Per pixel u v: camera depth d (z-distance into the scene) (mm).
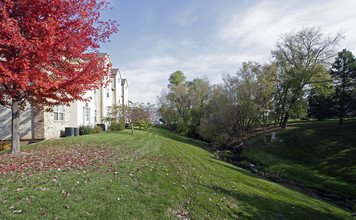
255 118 24297
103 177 6004
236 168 14180
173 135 29672
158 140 18469
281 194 9102
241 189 7953
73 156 8414
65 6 7234
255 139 26375
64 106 16156
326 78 24547
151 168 7883
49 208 3900
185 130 33312
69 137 14547
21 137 13547
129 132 21469
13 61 6496
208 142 30750
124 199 4727
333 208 8797
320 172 15086
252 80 25219
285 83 26359
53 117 14797
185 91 36469
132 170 7180
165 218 4254
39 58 6500
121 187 5398
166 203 4957
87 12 7773
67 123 16656
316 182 13281
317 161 16938
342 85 24703
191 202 5344
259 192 8250
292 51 26734
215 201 5785
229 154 22812
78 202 4277
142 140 16609
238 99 24750
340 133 21031
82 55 8125
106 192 4934
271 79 24594
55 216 3660
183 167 9414
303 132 24078
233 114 24344
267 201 7156
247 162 19562
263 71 25094
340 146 18250
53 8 6961
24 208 3799
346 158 15945
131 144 13883
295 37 26234
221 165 13508
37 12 6969
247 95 24219
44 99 9000
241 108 24141
